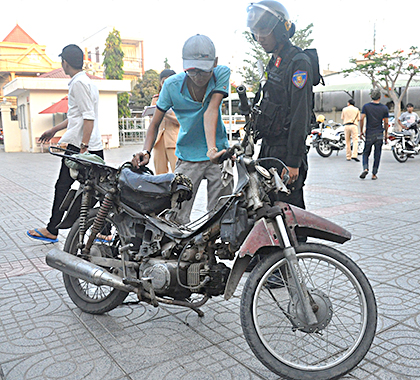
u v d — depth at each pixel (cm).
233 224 246
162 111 343
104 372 241
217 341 273
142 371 241
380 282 358
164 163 545
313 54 324
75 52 447
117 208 303
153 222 283
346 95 2753
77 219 336
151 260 282
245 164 250
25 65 3778
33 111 2256
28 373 242
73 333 288
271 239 235
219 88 323
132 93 3906
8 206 753
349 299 317
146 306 328
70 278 329
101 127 2417
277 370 222
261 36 320
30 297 351
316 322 232
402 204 670
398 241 471
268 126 329
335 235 246
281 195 336
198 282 263
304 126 311
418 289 342
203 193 829
